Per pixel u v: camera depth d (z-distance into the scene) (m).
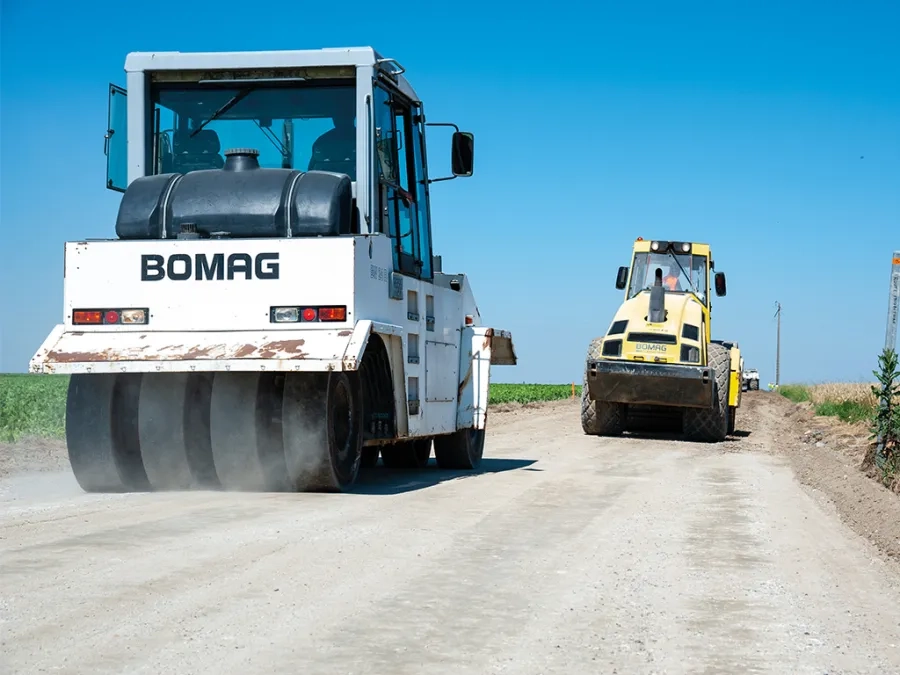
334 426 9.76
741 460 16.55
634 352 21.53
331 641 4.76
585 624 5.25
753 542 8.00
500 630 5.07
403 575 6.23
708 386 20.77
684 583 6.35
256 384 9.57
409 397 11.15
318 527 7.77
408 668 4.39
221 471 9.70
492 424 26.05
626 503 10.17
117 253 9.48
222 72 10.90
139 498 9.33
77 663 4.30
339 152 10.73
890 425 13.95
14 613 5.03
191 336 9.31
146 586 5.65
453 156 12.38
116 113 10.97
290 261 9.31
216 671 4.27
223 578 5.92
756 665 4.62
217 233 9.66
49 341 9.39
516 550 7.23
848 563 7.27
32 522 7.73
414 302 11.41
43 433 15.74
